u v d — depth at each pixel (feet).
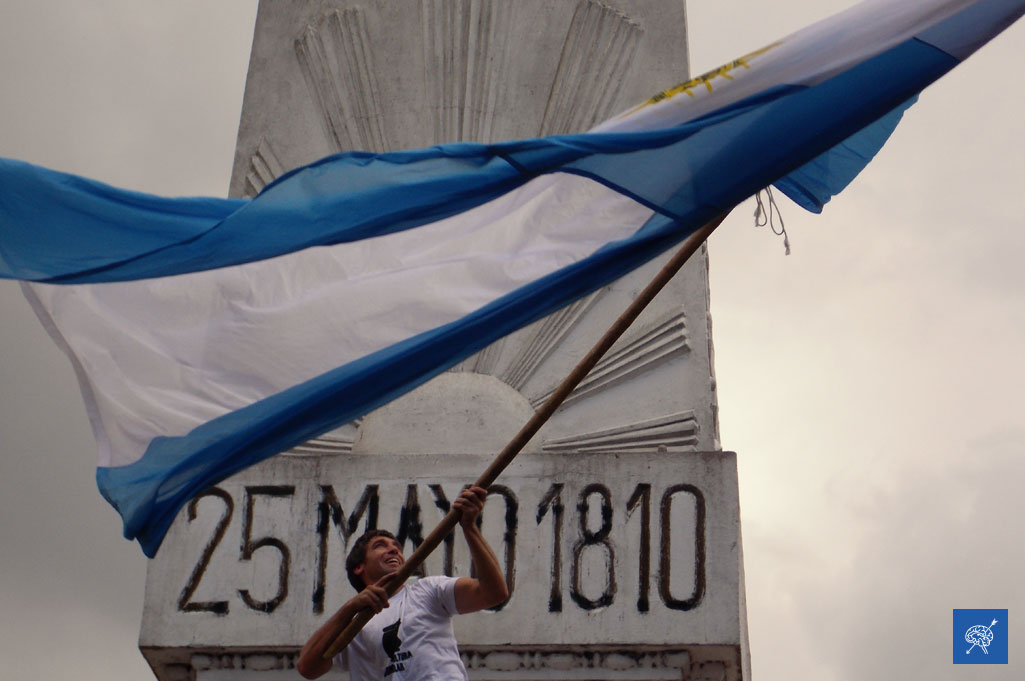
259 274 35.60
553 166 34.35
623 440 46.88
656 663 42.93
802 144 32.78
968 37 32.78
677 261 32.81
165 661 43.91
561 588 43.32
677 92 33.91
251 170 52.42
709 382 47.52
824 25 33.47
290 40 54.65
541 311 34.35
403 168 35.45
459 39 53.78
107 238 35.63
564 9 54.08
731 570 43.24
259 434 34.76
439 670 32.65
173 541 44.42
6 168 35.42
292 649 43.37
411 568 32.48
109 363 35.32
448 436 46.93
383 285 35.14
